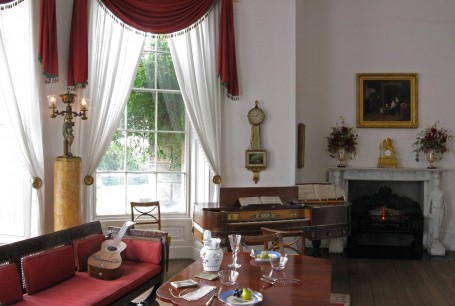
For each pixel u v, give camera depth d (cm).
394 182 701
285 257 283
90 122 517
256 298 225
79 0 504
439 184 649
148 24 536
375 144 681
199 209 464
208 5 552
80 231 388
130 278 346
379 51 681
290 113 583
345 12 682
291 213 475
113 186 565
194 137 577
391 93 678
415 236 664
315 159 684
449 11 673
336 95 683
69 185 473
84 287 323
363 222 675
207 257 279
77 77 501
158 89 583
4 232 514
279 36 582
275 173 581
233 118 572
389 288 482
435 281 509
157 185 584
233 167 573
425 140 648
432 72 676
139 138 577
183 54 555
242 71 575
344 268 566
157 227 575
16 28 495
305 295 236
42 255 322
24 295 304
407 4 678
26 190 500
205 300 228
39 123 493
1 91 477
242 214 456
